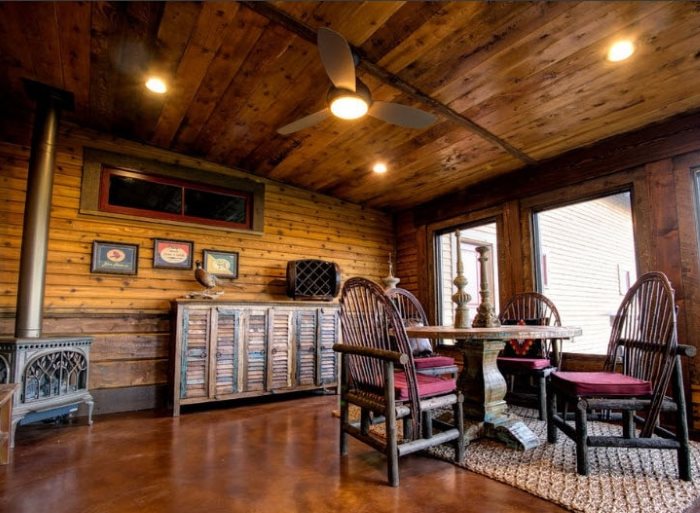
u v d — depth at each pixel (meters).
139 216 3.85
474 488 1.96
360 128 3.39
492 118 3.11
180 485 2.00
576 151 3.69
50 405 2.77
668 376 2.04
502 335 2.25
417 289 5.34
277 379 3.89
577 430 2.11
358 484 2.01
